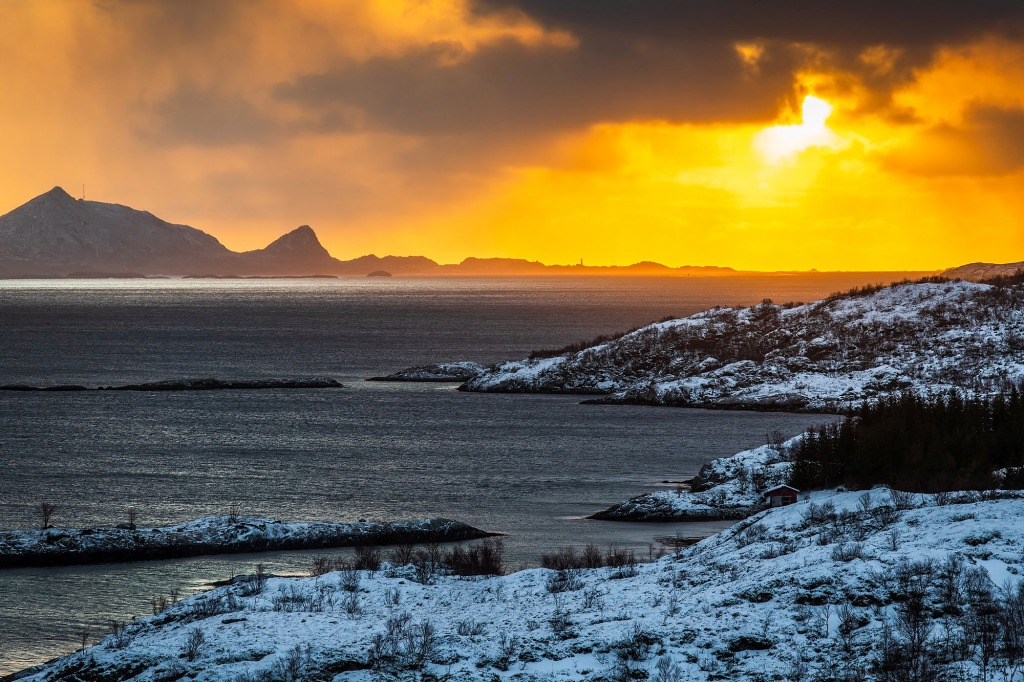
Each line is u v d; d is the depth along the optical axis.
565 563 52.12
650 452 104.44
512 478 90.44
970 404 76.81
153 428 120.50
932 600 35.44
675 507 72.94
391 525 66.38
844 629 34.03
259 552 62.19
